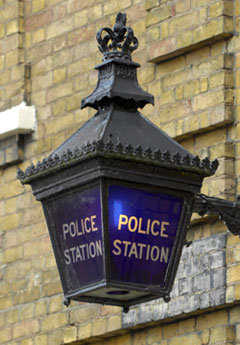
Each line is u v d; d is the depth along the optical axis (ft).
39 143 48.93
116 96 27.86
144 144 26.99
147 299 26.96
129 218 26.61
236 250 39.19
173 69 42.98
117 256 26.43
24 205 49.29
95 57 47.26
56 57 49.03
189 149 41.81
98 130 27.25
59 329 46.24
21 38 50.70
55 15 49.52
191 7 42.19
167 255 26.94
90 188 26.68
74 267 27.09
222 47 41.29
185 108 41.96
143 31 45.01
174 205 27.14
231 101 40.68
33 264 48.26
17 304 48.55
